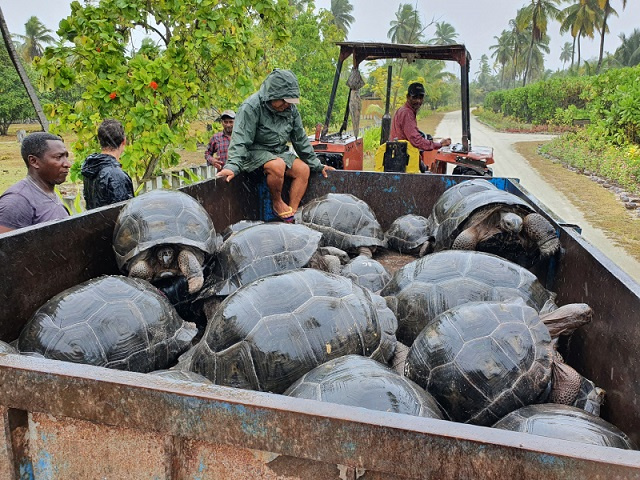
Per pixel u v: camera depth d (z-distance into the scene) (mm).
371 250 4973
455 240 4277
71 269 3318
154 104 7219
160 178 7844
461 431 1370
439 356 2566
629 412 2344
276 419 1479
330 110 8953
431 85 64250
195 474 1623
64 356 2566
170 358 2945
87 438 1690
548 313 2961
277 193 5641
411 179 5637
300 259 3680
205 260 3717
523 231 4031
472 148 8773
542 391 2488
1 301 2768
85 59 7160
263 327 2598
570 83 37844
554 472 1289
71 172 7277
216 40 7578
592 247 3252
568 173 16984
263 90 5492
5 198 3893
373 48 8734
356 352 2703
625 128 19875
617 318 2590
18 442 1726
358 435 1423
